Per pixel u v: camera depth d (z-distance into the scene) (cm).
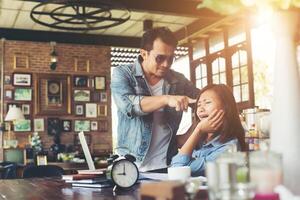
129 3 699
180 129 278
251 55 799
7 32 895
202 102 261
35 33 916
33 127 905
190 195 98
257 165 94
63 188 229
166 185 90
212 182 86
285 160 109
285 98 113
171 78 292
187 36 929
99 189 215
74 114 945
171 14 732
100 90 973
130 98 290
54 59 894
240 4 126
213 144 247
